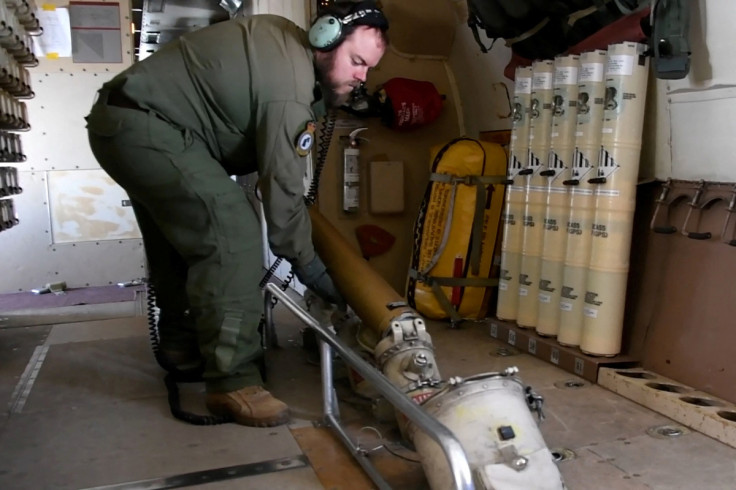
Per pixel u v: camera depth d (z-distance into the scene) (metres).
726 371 2.10
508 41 2.93
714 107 2.16
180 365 2.51
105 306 3.89
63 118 4.38
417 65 3.76
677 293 2.34
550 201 2.68
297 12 3.66
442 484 1.42
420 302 3.32
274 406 2.08
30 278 4.47
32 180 4.40
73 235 4.51
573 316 2.55
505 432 1.41
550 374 2.51
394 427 2.05
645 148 2.52
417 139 3.77
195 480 1.70
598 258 2.41
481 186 3.21
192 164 1.98
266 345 2.94
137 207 2.41
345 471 1.75
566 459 1.79
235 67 1.93
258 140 1.95
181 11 4.81
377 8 2.00
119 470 1.77
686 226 2.29
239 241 2.04
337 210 3.68
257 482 1.70
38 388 2.45
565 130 2.60
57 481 1.70
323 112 2.21
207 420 2.09
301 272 2.23
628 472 1.71
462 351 2.83
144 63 2.00
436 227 3.28
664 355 2.36
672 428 1.99
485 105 3.61
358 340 2.34
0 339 3.15
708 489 1.62
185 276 2.51
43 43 4.27
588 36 2.60
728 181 2.17
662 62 2.16
